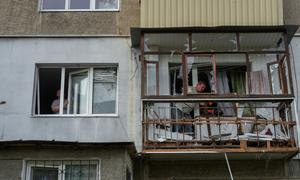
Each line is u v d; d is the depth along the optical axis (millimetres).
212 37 11898
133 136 11711
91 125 11805
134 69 12281
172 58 12273
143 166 11516
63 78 12461
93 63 12383
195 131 11539
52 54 12430
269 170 11547
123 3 12906
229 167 10734
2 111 11883
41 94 12359
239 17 11805
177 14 11836
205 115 11727
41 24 12680
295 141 11078
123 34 12602
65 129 11773
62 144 9914
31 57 12398
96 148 10000
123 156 9938
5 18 12719
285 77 11570
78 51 12461
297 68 12242
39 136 11695
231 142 11023
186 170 11555
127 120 11852
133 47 12453
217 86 12336
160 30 11711
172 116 11781
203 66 12328
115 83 12422
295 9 12836
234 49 12312
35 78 12312
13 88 12094
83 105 12305
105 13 12805
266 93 12000
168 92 12055
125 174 9844
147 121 11102
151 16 11828
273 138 11000
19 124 11789
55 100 12312
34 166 10031
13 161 9906
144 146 10938
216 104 11930
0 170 9836
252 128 11492
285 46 11617
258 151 10805
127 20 12742
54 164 10070
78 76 12547
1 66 12281
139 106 11961
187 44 12273
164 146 10961
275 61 12062
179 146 10930
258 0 11867
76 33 12594
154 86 11992
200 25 11750
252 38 11953
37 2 12891
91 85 12375
